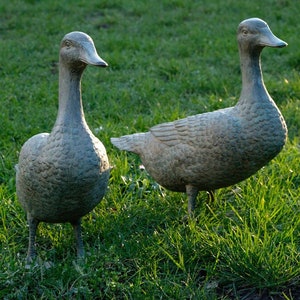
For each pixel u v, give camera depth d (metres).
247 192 8.48
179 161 7.60
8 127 11.13
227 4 20.52
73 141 6.37
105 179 6.71
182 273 7.01
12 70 14.91
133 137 8.31
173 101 12.65
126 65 15.14
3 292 6.59
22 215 8.20
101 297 6.59
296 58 15.10
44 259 7.31
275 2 20.59
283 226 7.71
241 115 7.27
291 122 11.50
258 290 6.76
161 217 8.12
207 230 7.47
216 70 14.65
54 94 13.16
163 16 19.58
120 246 7.48
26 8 20.55
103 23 19.19
